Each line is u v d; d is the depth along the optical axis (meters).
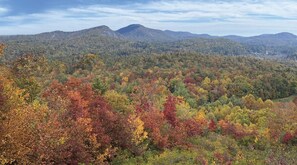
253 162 19.78
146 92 63.47
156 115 24.55
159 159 18.72
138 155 19.19
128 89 63.59
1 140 11.73
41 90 28.38
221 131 33.34
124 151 18.66
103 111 18.69
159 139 21.34
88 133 16.00
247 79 89.62
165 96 61.41
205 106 68.56
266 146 25.14
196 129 27.58
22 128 12.48
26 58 35.03
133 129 19.30
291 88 88.06
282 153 22.02
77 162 14.30
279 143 25.80
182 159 19.12
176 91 74.81
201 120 35.84
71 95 18.25
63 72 91.69
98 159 15.92
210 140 26.30
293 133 26.55
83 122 15.48
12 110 13.05
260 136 27.70
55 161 13.38
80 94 20.16
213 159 20.25
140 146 19.80
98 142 16.89
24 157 12.08
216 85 86.69
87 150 15.79
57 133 13.33
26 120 12.98
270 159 20.19
